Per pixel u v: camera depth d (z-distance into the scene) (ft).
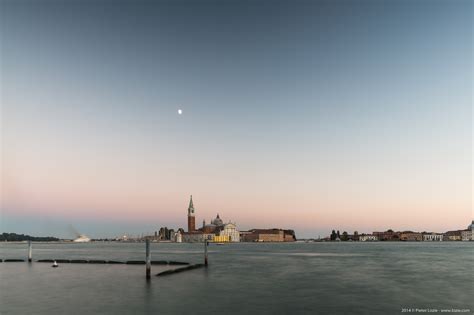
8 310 122.21
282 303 134.51
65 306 128.26
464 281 194.39
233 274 227.40
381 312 120.67
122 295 148.77
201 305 130.62
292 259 397.80
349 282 191.11
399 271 251.19
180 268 242.17
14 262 319.27
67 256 464.65
